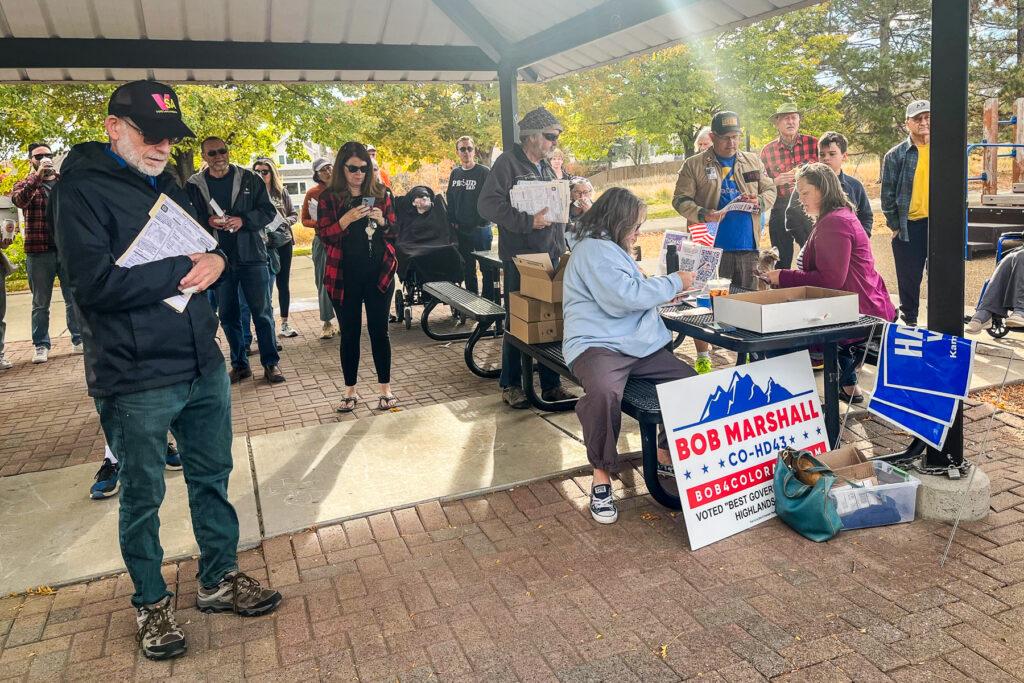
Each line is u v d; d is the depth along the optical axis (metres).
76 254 2.56
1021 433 4.57
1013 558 3.21
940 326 3.48
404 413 5.49
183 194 2.96
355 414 5.70
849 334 3.63
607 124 16.09
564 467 4.38
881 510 3.53
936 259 3.45
